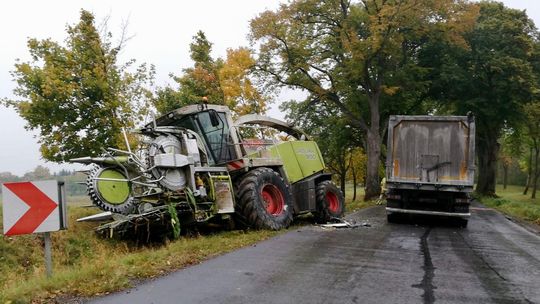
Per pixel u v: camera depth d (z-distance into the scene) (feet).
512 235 39.17
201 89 73.61
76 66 45.78
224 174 36.65
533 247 32.27
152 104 52.95
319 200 44.60
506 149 185.47
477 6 82.58
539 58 109.50
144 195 33.09
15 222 19.60
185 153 35.09
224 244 28.48
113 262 22.20
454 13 81.25
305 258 24.98
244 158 38.06
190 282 19.60
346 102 101.76
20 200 19.75
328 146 119.44
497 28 99.96
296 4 84.94
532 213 60.23
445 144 44.80
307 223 43.73
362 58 82.07
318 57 90.22
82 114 45.60
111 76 47.88
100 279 19.40
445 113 126.41
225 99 74.54
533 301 17.98
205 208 34.76
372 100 92.32
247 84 77.46
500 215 61.05
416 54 102.17
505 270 23.57
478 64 99.19
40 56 45.75
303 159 45.21
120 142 46.01
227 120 39.65
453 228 43.39
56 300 16.99
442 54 99.86
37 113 43.52
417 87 93.25
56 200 20.33
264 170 37.81
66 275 19.69
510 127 119.34
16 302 16.49
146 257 23.65
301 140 47.11
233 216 36.86
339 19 86.53
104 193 32.73
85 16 47.44
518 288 19.90
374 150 92.02
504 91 99.40
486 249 30.48
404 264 24.25
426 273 22.24
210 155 38.01
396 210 45.55
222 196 34.94
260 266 22.77
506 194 195.72
